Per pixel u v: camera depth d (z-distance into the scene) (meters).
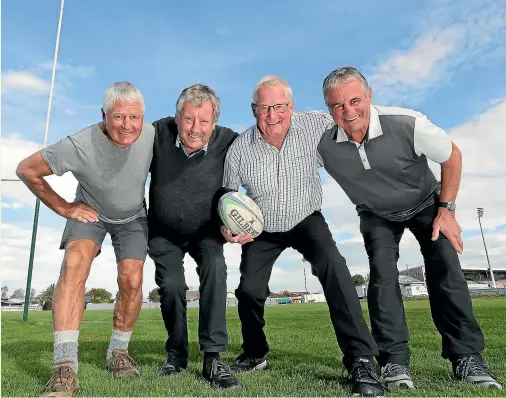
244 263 3.61
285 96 3.16
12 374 3.38
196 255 3.45
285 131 3.29
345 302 2.95
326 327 8.67
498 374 3.12
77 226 3.30
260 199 3.44
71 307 2.96
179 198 3.29
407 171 3.23
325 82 3.07
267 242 3.57
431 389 2.75
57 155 3.05
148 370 3.53
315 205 3.52
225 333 3.14
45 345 5.81
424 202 3.40
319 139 3.36
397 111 3.12
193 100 3.05
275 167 3.34
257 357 3.66
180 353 3.43
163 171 3.28
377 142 3.13
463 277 3.15
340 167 3.36
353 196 3.48
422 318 9.98
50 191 3.23
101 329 9.82
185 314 3.46
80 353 4.85
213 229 3.45
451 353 3.06
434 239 3.14
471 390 2.67
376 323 3.14
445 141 3.09
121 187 3.22
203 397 2.57
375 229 3.40
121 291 3.47
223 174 3.43
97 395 2.65
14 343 6.13
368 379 2.69
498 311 11.87
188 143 3.15
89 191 3.27
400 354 3.06
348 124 3.06
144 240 3.49
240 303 3.62
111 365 3.52
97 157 3.07
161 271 3.44
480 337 3.05
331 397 2.58
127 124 2.90
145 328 9.45
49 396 2.58
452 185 3.21
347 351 2.89
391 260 3.29
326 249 3.17
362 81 3.02
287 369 3.56
